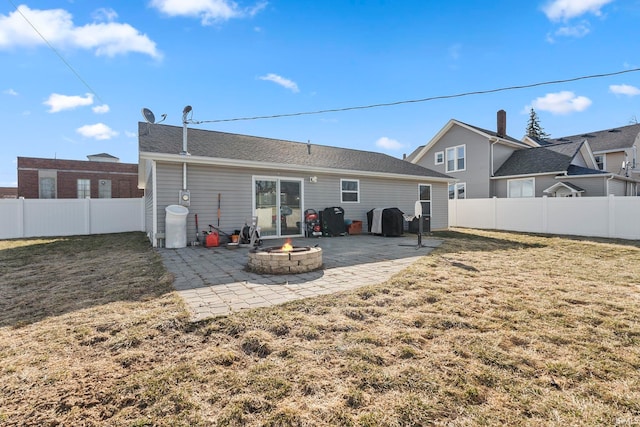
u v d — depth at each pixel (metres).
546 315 3.43
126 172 22.61
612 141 22.55
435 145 22.09
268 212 10.48
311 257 5.57
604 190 15.16
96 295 4.18
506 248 8.60
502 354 2.57
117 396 2.04
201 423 1.79
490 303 3.81
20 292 4.37
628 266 6.12
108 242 10.00
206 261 6.53
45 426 1.77
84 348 2.69
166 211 8.39
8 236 11.70
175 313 3.41
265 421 1.81
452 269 5.71
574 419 1.82
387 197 13.55
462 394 2.05
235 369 2.37
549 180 16.73
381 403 1.97
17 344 2.76
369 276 5.15
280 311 3.47
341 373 2.29
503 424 1.78
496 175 18.64
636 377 2.24
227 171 9.69
